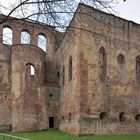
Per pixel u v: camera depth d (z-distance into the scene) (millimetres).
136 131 42188
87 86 38969
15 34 48625
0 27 46594
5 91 48062
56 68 52875
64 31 12125
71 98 41500
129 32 44594
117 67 42406
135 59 44719
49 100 47375
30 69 48188
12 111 45906
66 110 43719
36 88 47031
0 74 48625
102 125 39031
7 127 46219
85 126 37812
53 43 53344
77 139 34219
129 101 42594
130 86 43219
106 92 40469
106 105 40094
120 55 43125
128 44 44188
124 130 40969
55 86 48219
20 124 45125
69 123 41469
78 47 39469
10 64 49375
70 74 43406
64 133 40875
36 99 46625
